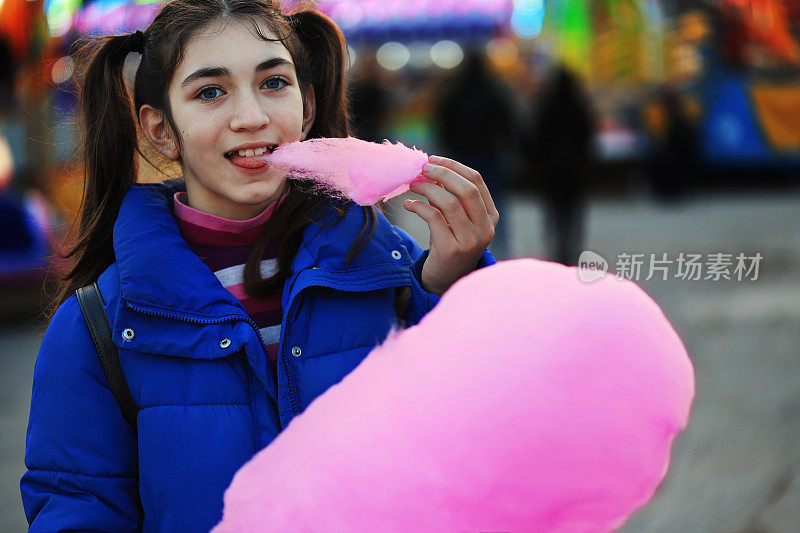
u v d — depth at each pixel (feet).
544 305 3.92
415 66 59.98
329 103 5.98
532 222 43.83
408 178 4.91
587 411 3.75
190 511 4.68
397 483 3.77
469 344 3.90
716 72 50.98
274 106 5.03
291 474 3.97
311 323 5.07
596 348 3.81
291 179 5.37
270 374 4.93
